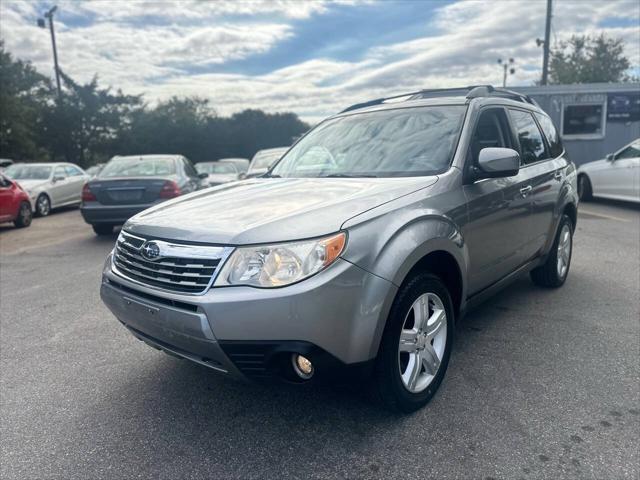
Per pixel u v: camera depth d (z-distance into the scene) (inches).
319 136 167.6
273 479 95.7
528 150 174.2
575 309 183.3
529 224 165.5
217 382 134.8
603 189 469.7
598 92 587.8
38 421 117.5
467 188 131.1
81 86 1569.9
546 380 130.4
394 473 96.2
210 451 104.7
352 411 117.9
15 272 273.7
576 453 100.4
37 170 591.5
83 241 370.9
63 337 170.4
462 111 146.4
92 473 98.5
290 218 101.6
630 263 249.6
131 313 111.3
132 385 134.3
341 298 96.1
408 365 114.6
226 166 759.7
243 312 93.8
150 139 2169.0
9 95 1331.2
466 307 135.7
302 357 100.9
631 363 139.2
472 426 110.5
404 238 107.0
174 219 111.7
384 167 139.0
